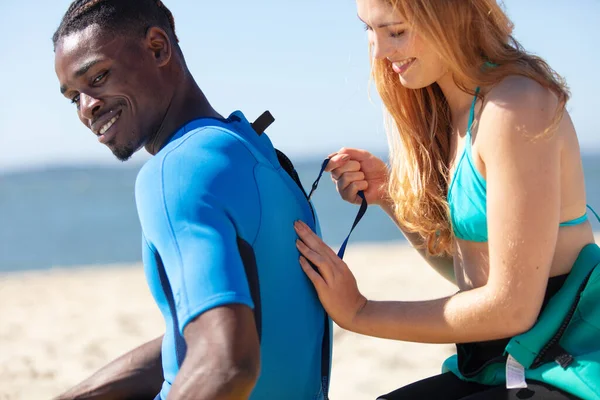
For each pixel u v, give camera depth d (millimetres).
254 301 1788
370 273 9109
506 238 1975
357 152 2666
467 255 2227
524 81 2029
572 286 2027
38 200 39031
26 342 6664
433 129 2330
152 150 2098
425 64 2141
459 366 2232
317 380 2055
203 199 1727
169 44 2037
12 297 9180
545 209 1964
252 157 1916
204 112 2096
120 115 2014
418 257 10516
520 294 1976
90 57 1971
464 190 2115
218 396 1510
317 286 2039
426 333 2090
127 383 2320
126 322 7383
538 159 1967
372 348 5703
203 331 1571
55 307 8367
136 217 25672
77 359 6023
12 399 4953
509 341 2068
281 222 1942
